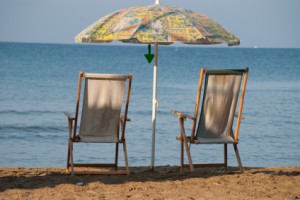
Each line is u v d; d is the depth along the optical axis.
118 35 7.96
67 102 27.47
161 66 69.81
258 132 18.61
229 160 13.86
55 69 55.66
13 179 8.31
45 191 7.41
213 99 8.62
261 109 25.27
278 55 131.38
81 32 8.53
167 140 16.58
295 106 26.61
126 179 8.48
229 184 8.04
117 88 8.59
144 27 8.01
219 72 8.48
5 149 15.10
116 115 8.73
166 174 9.05
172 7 8.84
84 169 9.91
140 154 14.31
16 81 39.91
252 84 41.69
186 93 33.56
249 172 9.30
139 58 94.75
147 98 30.12
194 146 15.41
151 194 7.32
